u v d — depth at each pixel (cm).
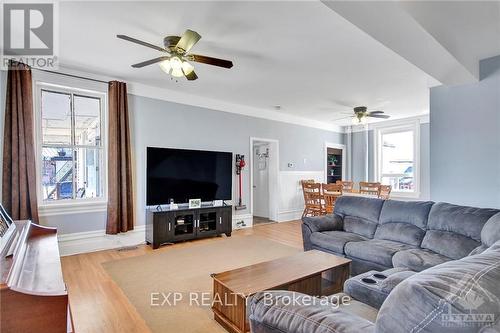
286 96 510
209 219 494
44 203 378
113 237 427
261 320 128
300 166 710
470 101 338
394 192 709
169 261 367
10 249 168
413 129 677
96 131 423
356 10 180
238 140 579
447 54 255
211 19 253
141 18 252
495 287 90
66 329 127
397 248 285
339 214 393
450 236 268
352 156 811
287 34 279
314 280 239
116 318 229
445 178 360
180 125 493
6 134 337
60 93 394
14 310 118
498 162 315
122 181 419
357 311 171
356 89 463
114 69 385
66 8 237
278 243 462
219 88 465
